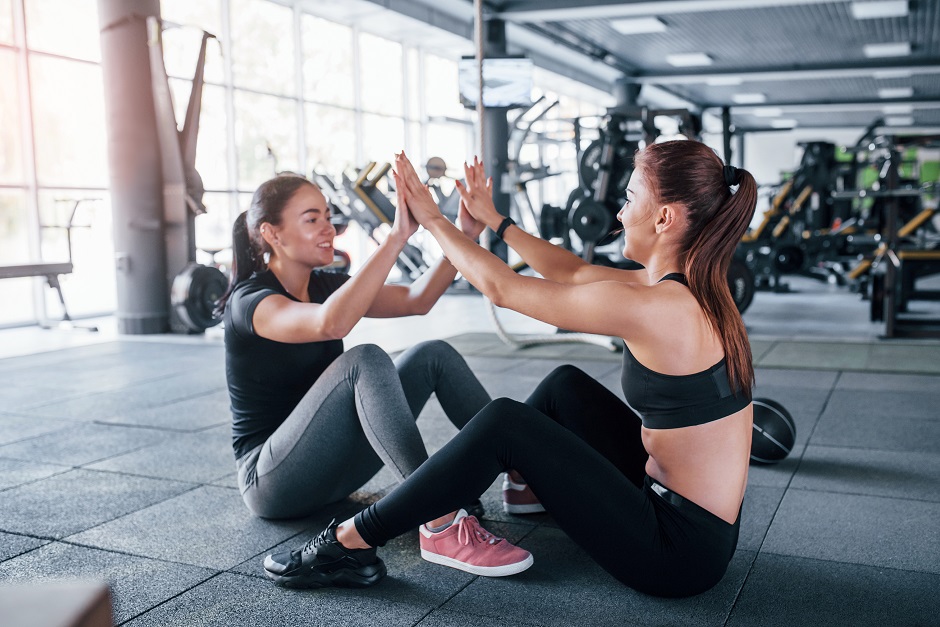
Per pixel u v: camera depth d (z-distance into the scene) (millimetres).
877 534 2188
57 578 1963
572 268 1987
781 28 9828
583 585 1886
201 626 1706
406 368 2135
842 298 8969
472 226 2102
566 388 1974
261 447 2148
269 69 10156
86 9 8414
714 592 1844
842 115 17766
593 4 8383
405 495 1711
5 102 7941
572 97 16312
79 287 9227
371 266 1843
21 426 3566
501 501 2492
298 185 2033
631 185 1612
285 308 1944
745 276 6863
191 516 2389
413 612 1756
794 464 2838
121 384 4527
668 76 12914
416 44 12086
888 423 3396
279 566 1890
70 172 8562
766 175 20188
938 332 5789
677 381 1527
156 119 6543
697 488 1611
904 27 9656
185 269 6492
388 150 11828
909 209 9180
